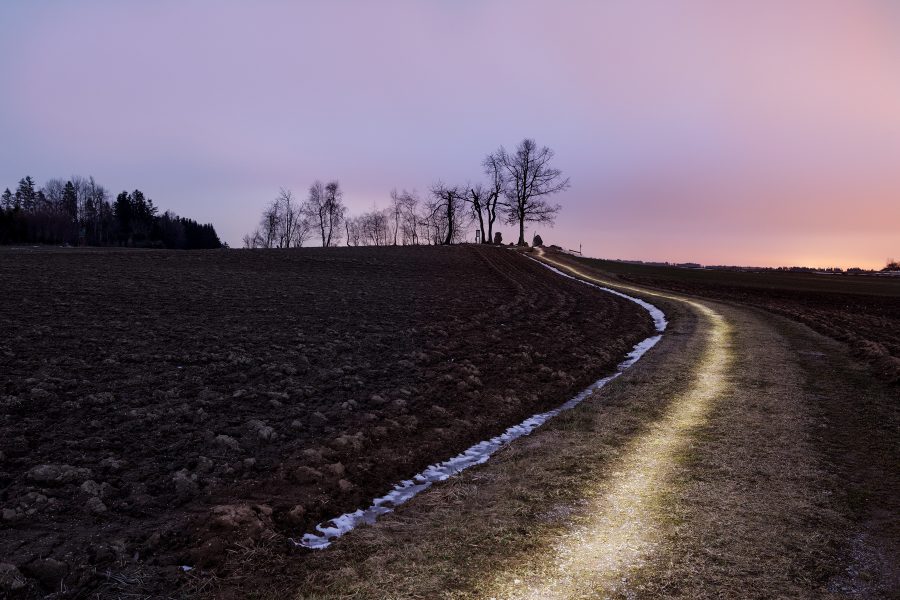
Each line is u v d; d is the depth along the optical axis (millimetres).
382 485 9742
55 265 35938
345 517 8539
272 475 9414
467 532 7738
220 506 8078
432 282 41781
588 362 19781
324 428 11641
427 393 14656
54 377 13039
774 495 8844
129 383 13227
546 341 22703
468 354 19422
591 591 6273
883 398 14141
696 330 26703
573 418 13352
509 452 11195
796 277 69688
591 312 32469
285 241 107500
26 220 99688
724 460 10391
